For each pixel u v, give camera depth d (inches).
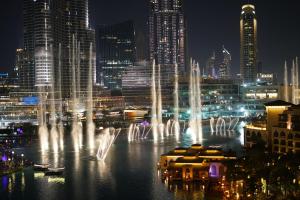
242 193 6023.6
